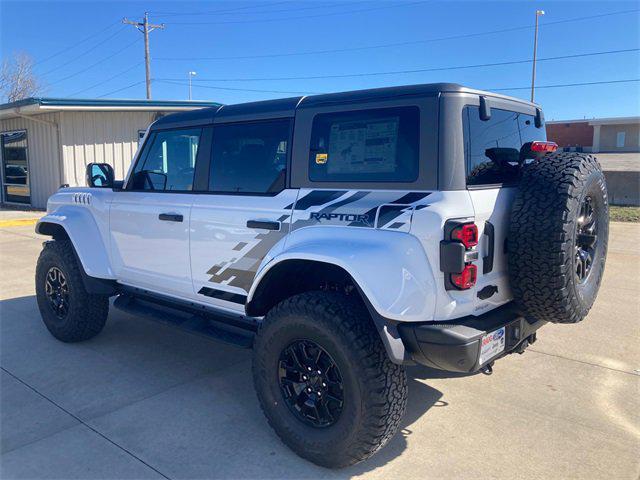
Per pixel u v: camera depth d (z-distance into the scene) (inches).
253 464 128.1
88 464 127.5
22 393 164.4
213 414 151.8
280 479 122.6
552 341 210.2
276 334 128.7
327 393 124.6
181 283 166.2
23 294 278.2
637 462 129.5
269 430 143.6
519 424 147.4
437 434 142.1
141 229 176.2
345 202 124.6
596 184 127.4
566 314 121.0
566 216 114.4
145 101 633.6
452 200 112.5
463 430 144.1
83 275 192.4
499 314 124.5
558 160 124.7
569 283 117.2
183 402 159.0
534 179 121.3
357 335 116.4
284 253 127.7
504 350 124.5
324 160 132.5
